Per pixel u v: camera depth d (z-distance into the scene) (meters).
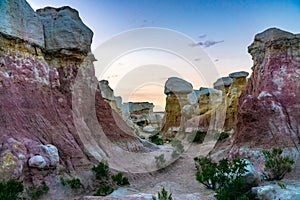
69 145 15.08
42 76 16.98
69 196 12.46
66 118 16.95
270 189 10.25
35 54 17.19
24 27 16.33
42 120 15.09
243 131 17.91
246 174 11.32
